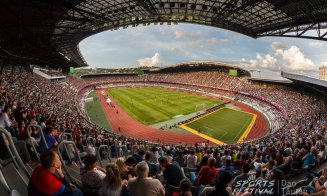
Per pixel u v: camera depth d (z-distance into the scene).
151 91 101.06
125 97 82.12
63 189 4.33
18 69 61.16
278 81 73.06
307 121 38.69
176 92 99.19
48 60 69.81
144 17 35.09
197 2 28.70
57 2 23.66
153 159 10.62
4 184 3.79
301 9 23.81
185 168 10.69
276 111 60.66
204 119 52.75
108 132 36.03
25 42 36.44
